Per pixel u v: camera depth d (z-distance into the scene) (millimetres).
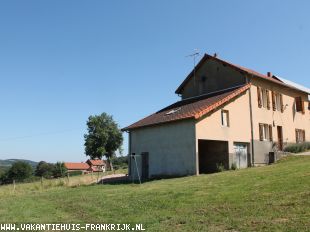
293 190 12781
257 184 15234
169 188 18250
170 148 27766
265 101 33219
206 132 26625
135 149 31266
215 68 33312
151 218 11594
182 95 36312
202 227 9766
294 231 8422
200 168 29891
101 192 20453
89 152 89062
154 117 32125
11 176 86812
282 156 32125
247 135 30172
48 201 18672
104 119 90250
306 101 41062
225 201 12688
